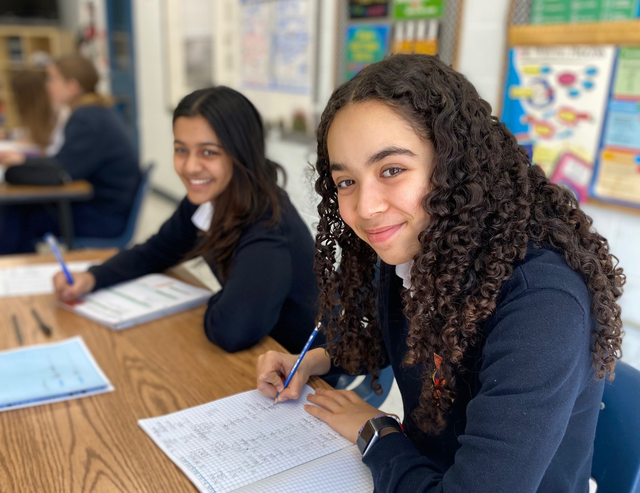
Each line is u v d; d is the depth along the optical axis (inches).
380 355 38.8
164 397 37.2
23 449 31.8
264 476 29.2
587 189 73.2
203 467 29.8
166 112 193.5
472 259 27.2
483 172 26.7
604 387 32.6
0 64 242.5
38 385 37.9
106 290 55.2
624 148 68.4
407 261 29.4
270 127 132.1
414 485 27.0
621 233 71.5
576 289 24.8
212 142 47.3
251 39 135.0
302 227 50.6
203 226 53.1
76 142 108.2
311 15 111.7
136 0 202.7
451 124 25.8
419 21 90.0
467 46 84.2
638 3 64.1
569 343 23.8
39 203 110.0
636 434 31.4
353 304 36.4
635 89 65.9
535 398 23.5
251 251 46.7
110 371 40.5
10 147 135.6
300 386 37.3
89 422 34.4
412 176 26.2
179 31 174.2
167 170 197.6
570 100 72.6
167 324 48.6
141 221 179.0
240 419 34.4
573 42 70.6
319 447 31.7
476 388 28.8
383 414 33.6
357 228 28.3
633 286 71.2
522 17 75.9
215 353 43.4
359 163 26.4
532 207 27.8
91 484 28.9
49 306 51.8
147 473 29.7
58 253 55.8
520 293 25.5
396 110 25.5
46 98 136.8
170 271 61.6
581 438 29.1
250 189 48.5
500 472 23.5
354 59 103.3
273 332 51.5
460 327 27.6
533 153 78.2
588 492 31.0
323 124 30.6
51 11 256.8
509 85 78.9
